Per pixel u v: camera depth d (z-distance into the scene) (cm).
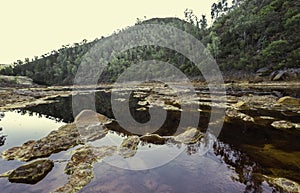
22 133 1031
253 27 5572
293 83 2981
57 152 710
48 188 482
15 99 2552
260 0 7125
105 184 502
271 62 3872
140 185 499
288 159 638
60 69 8175
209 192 472
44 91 4031
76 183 501
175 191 477
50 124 1252
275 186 488
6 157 666
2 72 8338
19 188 480
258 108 1497
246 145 773
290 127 997
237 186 494
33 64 9619
